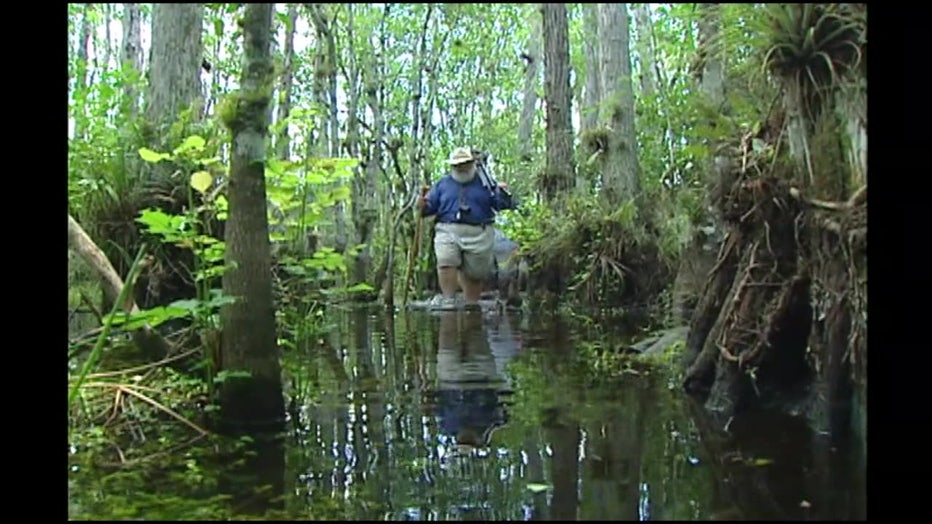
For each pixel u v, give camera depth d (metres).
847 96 2.96
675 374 4.18
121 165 5.46
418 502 2.57
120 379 3.75
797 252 3.29
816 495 2.40
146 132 5.70
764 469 2.64
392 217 10.37
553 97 7.84
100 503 2.52
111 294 4.06
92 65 6.86
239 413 3.34
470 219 8.55
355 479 2.79
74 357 3.88
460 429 3.42
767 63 3.16
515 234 9.28
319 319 7.17
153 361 4.11
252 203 3.31
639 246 7.20
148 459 2.93
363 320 7.87
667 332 5.16
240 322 3.33
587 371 4.55
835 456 2.74
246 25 3.21
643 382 4.13
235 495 2.60
